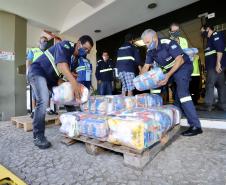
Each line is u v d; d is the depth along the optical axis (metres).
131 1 4.13
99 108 2.18
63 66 1.93
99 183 1.34
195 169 1.52
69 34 5.97
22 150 2.02
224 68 3.59
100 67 5.16
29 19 4.77
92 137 1.88
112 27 5.48
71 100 2.05
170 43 2.41
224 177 1.39
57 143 2.23
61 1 4.93
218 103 4.00
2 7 4.12
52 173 1.50
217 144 2.10
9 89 4.38
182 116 3.21
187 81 2.54
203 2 4.11
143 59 5.18
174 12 4.57
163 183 1.33
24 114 4.65
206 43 3.62
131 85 3.82
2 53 4.27
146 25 5.14
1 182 1.24
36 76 2.04
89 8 4.74
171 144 2.14
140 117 1.73
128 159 1.59
